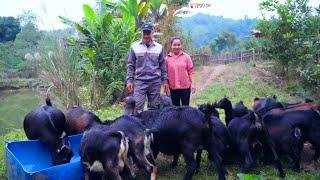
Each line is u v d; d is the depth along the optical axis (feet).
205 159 14.33
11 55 63.36
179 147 12.00
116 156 10.14
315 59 18.84
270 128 12.83
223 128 12.60
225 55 55.77
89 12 26.32
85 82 25.55
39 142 12.98
